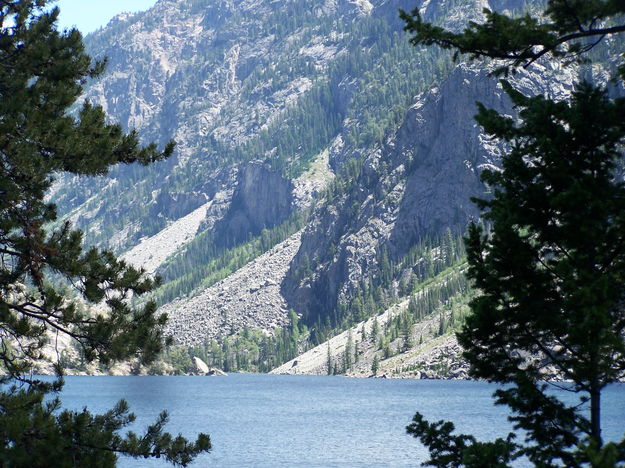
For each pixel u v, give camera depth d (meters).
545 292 45.97
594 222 42.94
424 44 44.69
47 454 44.34
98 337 52.75
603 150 46.09
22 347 54.16
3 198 50.06
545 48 43.31
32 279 52.84
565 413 44.19
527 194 45.56
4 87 54.59
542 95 47.06
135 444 49.94
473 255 47.97
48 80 55.88
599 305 39.88
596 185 44.56
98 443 48.84
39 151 53.88
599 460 32.97
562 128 46.09
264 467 183.12
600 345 40.00
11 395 47.69
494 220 47.53
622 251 44.22
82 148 53.38
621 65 46.22
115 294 54.97
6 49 56.34
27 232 51.50
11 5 57.22
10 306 51.41
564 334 45.12
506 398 45.88
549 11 43.16
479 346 47.91
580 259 43.66
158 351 54.34
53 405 48.88
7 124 50.19
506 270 46.69
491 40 43.16
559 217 45.59
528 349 47.28
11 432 42.81
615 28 42.31
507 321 46.78
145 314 54.84
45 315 58.59
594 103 45.47
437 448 47.28
